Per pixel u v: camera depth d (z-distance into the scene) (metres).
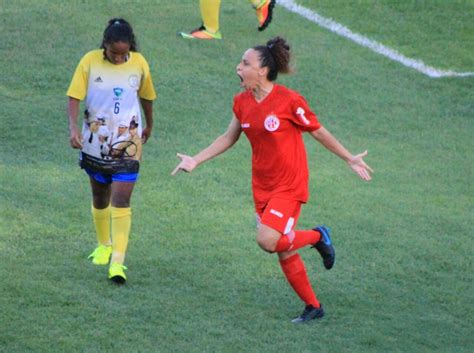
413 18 48.75
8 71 39.56
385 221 29.03
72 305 22.86
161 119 36.47
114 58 23.67
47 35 42.97
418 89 41.03
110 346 21.06
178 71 40.59
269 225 21.81
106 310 22.70
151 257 25.75
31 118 35.88
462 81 42.00
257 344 21.50
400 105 39.38
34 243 26.20
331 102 39.06
